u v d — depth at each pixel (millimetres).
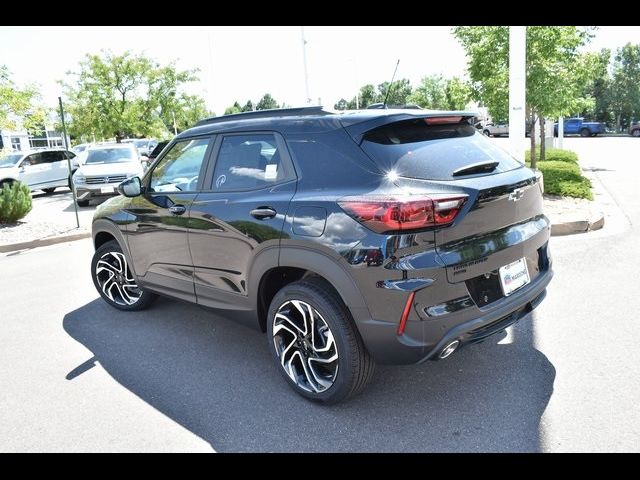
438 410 2984
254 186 3314
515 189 2900
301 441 2787
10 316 5039
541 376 3271
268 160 3268
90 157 14180
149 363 3828
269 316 3230
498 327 2898
